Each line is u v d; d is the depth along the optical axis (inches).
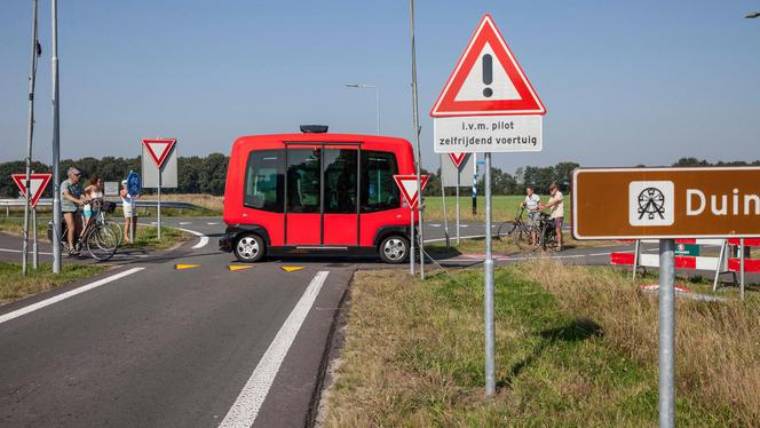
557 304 371.2
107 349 281.0
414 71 576.1
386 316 333.1
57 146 514.6
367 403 201.6
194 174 4485.7
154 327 322.3
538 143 206.7
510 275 490.9
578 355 259.3
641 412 193.0
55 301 391.2
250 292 425.4
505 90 206.7
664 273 130.4
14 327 322.3
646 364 246.2
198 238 896.9
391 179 609.9
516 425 182.9
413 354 255.1
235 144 614.9
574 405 199.8
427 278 482.0
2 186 3065.9
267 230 604.4
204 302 389.4
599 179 130.1
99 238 616.1
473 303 370.3
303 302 388.2
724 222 129.0
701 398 205.5
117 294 416.2
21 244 778.2
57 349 281.0
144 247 748.0
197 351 276.8
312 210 605.0
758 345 262.2
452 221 1456.7
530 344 276.7
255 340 295.0
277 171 607.8
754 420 183.9
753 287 464.1
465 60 207.2
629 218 129.9
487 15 207.3
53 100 513.3
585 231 130.0
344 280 478.9
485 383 216.8
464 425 182.2
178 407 208.2
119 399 216.5
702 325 300.4
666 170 129.3
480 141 207.8
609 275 472.4
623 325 291.1
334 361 255.6
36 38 500.7
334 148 606.9
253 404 209.6
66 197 616.7
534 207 811.4
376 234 605.9
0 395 221.1
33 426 193.0
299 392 221.1
